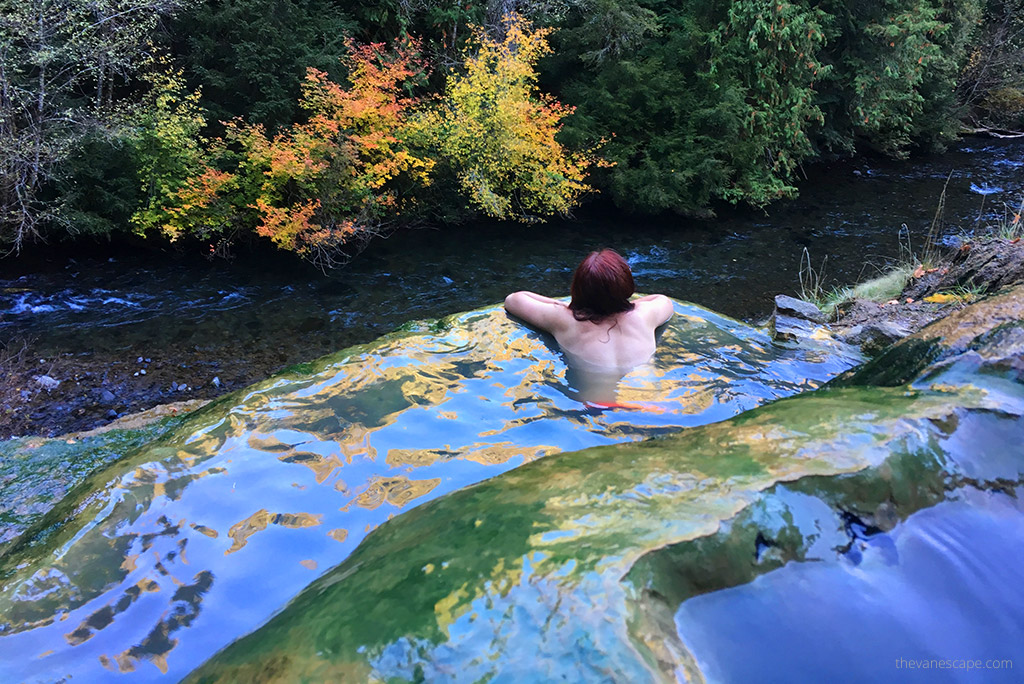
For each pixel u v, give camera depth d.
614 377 2.75
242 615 1.55
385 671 1.05
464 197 11.30
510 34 10.36
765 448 1.57
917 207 12.23
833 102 14.32
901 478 1.48
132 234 9.51
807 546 1.32
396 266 9.75
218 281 8.93
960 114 16.45
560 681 0.99
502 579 1.19
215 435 2.20
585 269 2.95
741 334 3.32
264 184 9.01
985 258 5.01
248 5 9.83
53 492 3.61
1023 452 1.61
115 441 4.07
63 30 8.17
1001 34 17.27
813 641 1.16
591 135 11.69
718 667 1.09
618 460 1.62
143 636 1.49
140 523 1.82
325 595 1.31
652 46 12.73
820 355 3.16
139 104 8.85
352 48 10.12
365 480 2.01
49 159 8.05
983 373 1.92
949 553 1.37
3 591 1.61
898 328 3.91
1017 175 13.95
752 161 12.04
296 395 2.47
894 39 13.05
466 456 2.15
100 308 8.00
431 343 2.96
